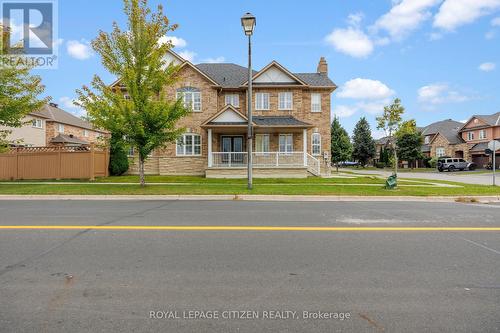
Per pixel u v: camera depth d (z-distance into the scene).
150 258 5.02
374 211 9.75
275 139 25.25
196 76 24.56
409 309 3.43
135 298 3.65
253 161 22.95
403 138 51.53
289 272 4.46
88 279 4.18
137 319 3.20
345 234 6.62
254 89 26.00
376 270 4.54
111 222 7.82
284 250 5.47
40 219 8.22
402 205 11.30
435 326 3.10
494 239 6.24
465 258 5.08
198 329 3.03
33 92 15.73
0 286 3.96
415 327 3.08
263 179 20.33
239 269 4.57
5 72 14.77
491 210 10.08
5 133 17.22
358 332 2.99
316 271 4.50
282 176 22.03
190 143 24.42
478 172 38.44
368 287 3.97
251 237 6.34
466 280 4.20
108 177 21.28
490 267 4.68
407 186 17.11
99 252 5.31
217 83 24.64
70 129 42.09
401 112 28.78
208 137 22.28
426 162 54.31
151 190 14.47
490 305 3.52
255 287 3.96
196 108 24.53
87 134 45.97
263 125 22.30
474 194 13.72
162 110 14.75
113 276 4.29
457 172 39.97
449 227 7.35
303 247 5.66
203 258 5.04
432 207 10.77
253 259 5.00
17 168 20.30
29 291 3.82
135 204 11.41
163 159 24.31
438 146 55.12
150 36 15.09
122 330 3.00
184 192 13.93
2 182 18.62
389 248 5.60
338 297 3.70
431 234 6.64
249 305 3.51
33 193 13.84
